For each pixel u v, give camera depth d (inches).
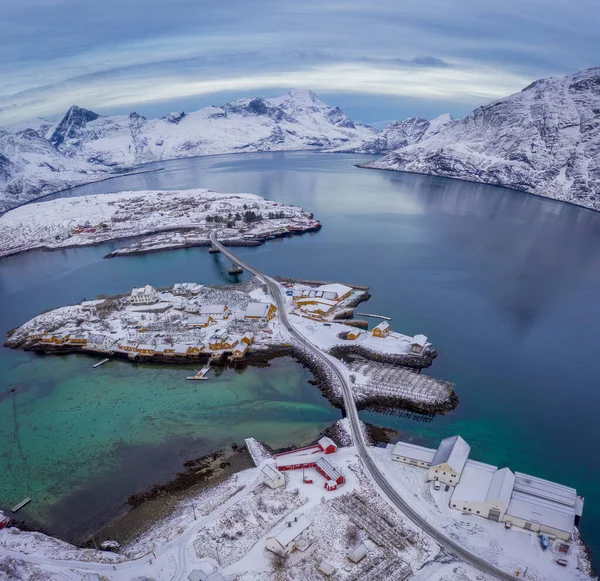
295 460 3378.4
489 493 2883.9
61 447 3752.5
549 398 4247.0
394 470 3270.2
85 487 3321.9
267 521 2854.3
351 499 3011.8
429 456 3309.5
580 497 3043.8
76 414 4190.5
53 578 2501.2
